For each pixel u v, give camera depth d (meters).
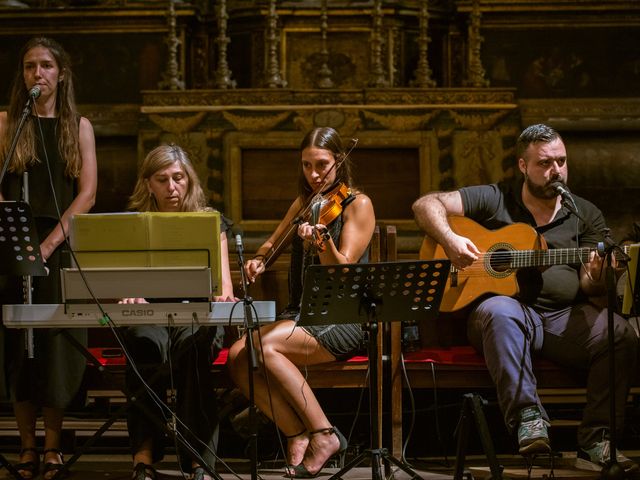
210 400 5.29
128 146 8.70
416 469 5.75
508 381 5.37
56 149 5.67
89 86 8.84
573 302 5.87
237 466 5.94
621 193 8.50
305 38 8.94
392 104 8.23
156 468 5.83
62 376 5.42
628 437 6.55
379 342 5.67
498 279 5.92
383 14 8.84
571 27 8.76
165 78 8.47
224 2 8.59
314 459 5.39
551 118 8.60
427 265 4.61
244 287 4.70
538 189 5.90
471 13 8.55
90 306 4.69
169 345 5.04
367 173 8.18
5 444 6.62
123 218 4.62
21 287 5.50
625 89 8.73
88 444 4.94
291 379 5.38
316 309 4.64
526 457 5.71
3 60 8.81
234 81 8.52
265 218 8.16
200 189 5.73
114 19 8.81
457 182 8.14
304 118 8.16
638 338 5.63
